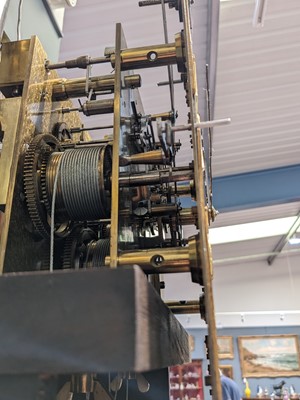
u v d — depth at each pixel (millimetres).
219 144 3404
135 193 693
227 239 5863
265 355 6656
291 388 6414
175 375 6336
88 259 750
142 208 690
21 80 731
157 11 1835
